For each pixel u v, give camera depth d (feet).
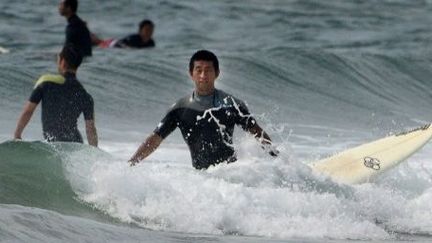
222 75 204.95
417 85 221.66
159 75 198.29
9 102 171.73
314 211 88.79
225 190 88.58
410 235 88.79
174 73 200.03
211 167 95.20
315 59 219.00
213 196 87.66
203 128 100.58
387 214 93.30
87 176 91.04
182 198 87.10
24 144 96.48
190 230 83.35
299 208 88.53
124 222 83.20
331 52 223.10
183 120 101.04
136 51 230.89
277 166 94.94
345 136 164.96
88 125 117.50
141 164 95.35
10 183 88.74
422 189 106.63
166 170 92.27
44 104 115.75
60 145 97.55
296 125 173.37
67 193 88.28
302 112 189.98
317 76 213.25
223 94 101.50
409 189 106.01
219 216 85.35
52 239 68.74
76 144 98.63
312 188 93.66
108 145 141.38
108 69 196.13
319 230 85.71
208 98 100.99
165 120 101.45
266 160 96.63
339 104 200.54
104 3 323.78
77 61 116.88
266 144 99.96
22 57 207.72
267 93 201.36
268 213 87.04
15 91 177.88
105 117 170.19
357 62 222.89
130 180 88.48
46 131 115.75
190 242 76.69
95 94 184.34
